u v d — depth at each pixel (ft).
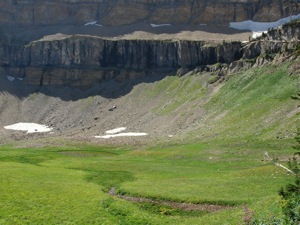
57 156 375.66
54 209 159.43
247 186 192.03
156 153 367.45
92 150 443.32
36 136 645.51
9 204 161.58
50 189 189.47
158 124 591.37
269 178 203.00
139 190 200.13
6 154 376.89
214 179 220.84
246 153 310.86
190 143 422.82
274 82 513.45
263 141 343.26
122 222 150.20
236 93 566.36
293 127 349.82
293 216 72.74
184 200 179.63
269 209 123.95
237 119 466.70
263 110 448.65
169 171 268.62
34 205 162.91
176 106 637.30
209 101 594.24
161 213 168.35
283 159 258.78
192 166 288.71
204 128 491.72
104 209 163.63
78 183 213.05
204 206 170.60
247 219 81.56
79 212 157.48
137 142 490.90
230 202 168.45
